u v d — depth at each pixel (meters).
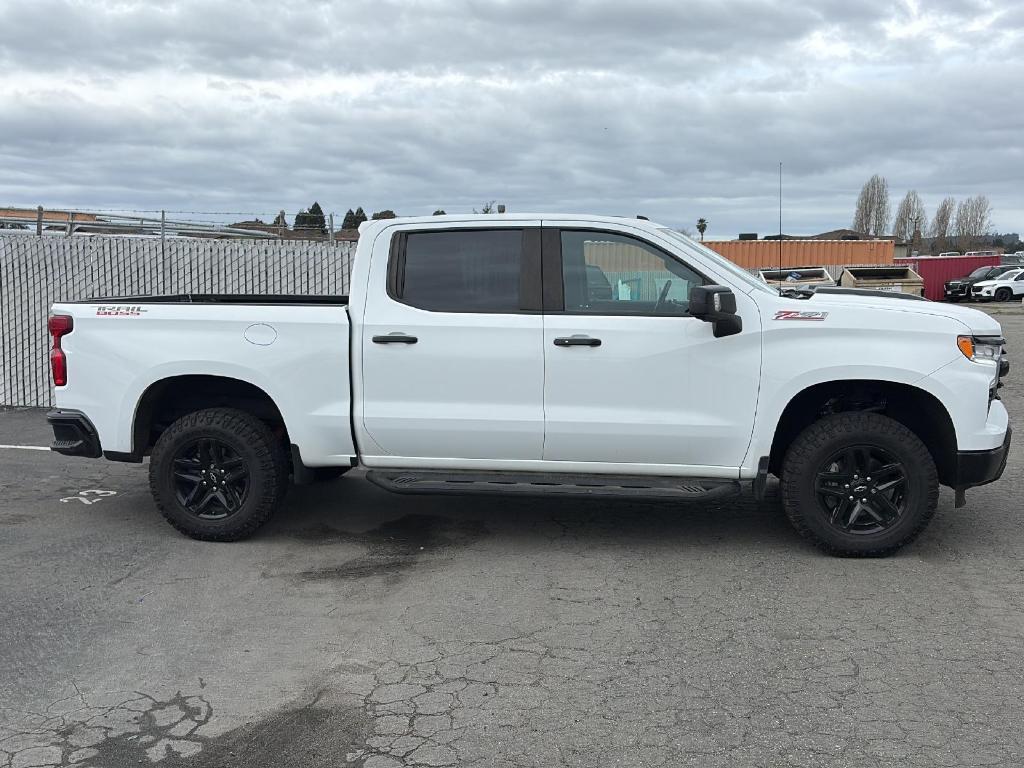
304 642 4.14
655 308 5.14
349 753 3.18
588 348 5.09
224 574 5.06
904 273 23.50
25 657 3.98
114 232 15.11
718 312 4.69
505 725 3.36
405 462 5.41
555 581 4.91
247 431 5.46
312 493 6.86
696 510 6.33
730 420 5.05
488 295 5.25
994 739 3.21
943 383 4.89
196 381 5.64
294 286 11.39
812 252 30.30
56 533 5.84
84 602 4.64
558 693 3.61
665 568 5.09
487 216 5.31
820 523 5.12
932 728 3.29
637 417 5.09
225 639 4.17
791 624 4.27
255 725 3.38
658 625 4.28
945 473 5.11
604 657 3.94
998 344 5.05
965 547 5.39
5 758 3.15
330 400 5.36
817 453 5.04
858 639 4.08
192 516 5.59
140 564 5.23
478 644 4.09
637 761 3.10
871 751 3.14
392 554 5.41
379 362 5.27
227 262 11.36
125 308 5.52
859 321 4.95
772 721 3.36
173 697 3.61
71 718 3.44
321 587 4.85
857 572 4.98
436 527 5.96
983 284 38.34
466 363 5.18
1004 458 5.11
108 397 5.53
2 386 11.38
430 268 5.31
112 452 5.60
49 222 13.95
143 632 4.25
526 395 5.17
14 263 11.27
